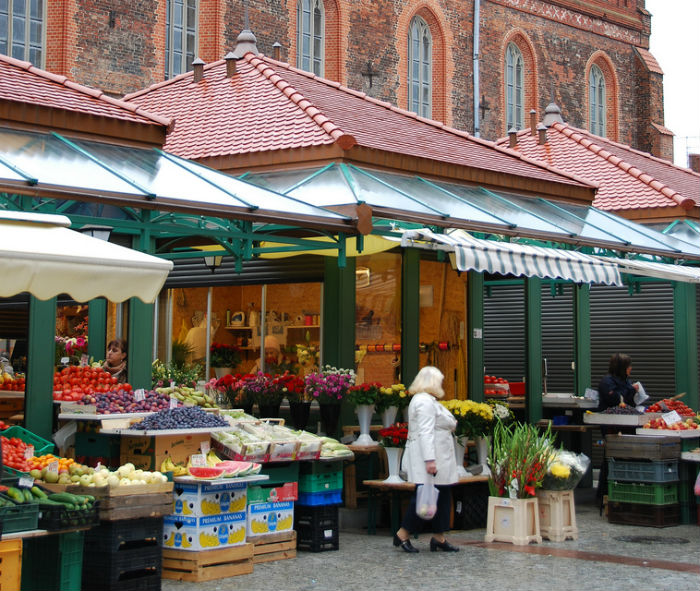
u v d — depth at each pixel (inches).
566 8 1804.9
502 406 595.5
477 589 397.4
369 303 630.5
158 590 387.2
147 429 413.7
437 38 1588.3
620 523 573.6
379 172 633.6
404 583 407.8
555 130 1026.1
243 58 772.0
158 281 363.6
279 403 588.7
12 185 414.0
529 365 719.1
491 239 657.0
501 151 806.5
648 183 902.4
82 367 493.7
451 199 644.1
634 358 893.2
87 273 346.3
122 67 1149.7
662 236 799.1
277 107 684.7
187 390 511.2
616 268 634.2
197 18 1268.5
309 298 631.8
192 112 719.7
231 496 425.4
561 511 514.3
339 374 568.4
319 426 614.2
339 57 1434.5
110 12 1139.3
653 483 562.9
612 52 1899.6
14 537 335.3
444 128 797.2
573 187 790.5
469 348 691.4
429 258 666.8
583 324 789.9
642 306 892.6
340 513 561.0
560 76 1793.8
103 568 373.1
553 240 669.3
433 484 465.4
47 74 568.7
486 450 561.9
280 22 1349.7
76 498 353.1
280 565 443.5
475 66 1626.5
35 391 443.2
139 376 498.6
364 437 555.8
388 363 639.1
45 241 349.7
